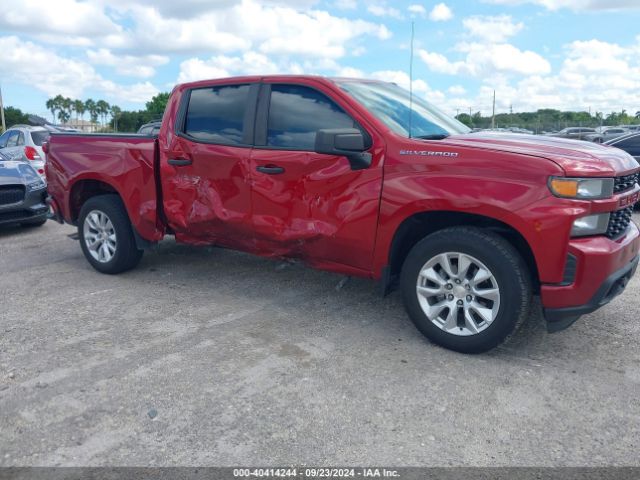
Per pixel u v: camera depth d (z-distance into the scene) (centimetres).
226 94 474
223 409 307
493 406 309
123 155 527
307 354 376
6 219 777
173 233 527
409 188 371
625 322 429
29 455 268
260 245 458
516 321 348
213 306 471
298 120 431
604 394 322
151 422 295
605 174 337
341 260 419
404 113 432
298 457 266
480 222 378
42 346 391
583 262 330
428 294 379
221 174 462
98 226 561
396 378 342
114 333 414
